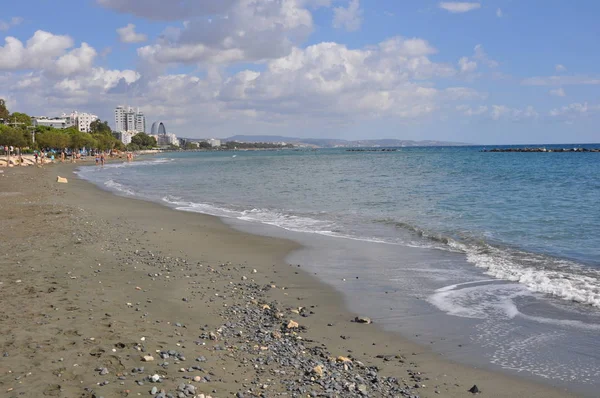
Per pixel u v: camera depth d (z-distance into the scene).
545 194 31.55
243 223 21.58
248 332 8.32
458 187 37.69
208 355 7.06
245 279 12.07
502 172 57.19
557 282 11.22
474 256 14.20
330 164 93.19
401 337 8.30
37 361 6.44
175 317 8.84
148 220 22.38
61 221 21.17
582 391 6.33
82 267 12.56
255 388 6.05
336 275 12.53
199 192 38.25
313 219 22.52
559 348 7.69
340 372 6.76
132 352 6.89
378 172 61.66
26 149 123.56
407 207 25.78
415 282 11.70
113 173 69.62
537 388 6.44
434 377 6.78
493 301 10.09
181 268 13.02
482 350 7.70
